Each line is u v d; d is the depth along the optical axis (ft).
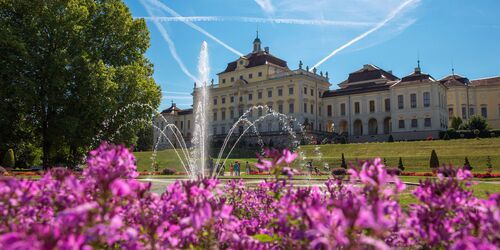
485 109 253.85
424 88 226.79
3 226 13.01
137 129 108.58
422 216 13.46
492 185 61.26
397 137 230.89
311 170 118.42
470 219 12.89
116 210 12.64
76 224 10.35
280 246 14.64
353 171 13.97
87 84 94.32
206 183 16.05
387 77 279.69
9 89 88.89
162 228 12.92
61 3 96.58
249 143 233.96
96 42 108.88
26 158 146.20
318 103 263.29
